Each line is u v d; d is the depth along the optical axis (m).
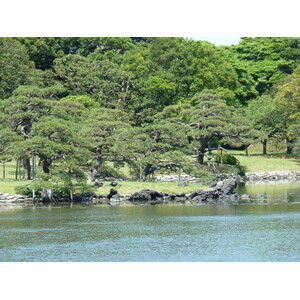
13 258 43.34
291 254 43.84
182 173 105.19
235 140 108.38
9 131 82.69
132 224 58.44
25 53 132.25
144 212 67.69
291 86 136.50
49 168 81.50
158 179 99.81
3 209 71.25
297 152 132.12
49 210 70.00
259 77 168.12
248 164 128.50
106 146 94.62
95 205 75.69
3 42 120.44
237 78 147.25
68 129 82.25
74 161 81.31
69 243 48.84
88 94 135.38
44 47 147.50
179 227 56.25
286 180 118.44
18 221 60.81
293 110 137.75
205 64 140.38
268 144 155.50
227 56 166.88
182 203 77.50
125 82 134.62
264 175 122.44
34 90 88.94
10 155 81.00
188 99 137.25
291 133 132.12
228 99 141.00
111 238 50.91
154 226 57.06
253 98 163.50
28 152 79.38
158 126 94.25
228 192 84.12
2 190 79.75
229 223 58.34
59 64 138.75
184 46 141.38
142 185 85.38
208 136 108.81
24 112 85.94
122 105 128.12
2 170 99.56
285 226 56.09
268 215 63.62
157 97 135.50
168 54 138.38
